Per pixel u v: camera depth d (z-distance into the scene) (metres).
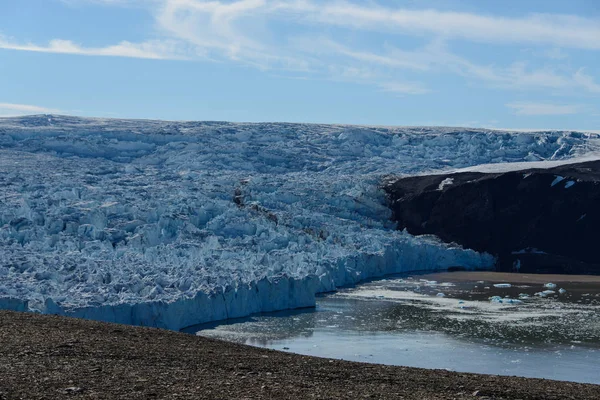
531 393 20.03
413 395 18.19
